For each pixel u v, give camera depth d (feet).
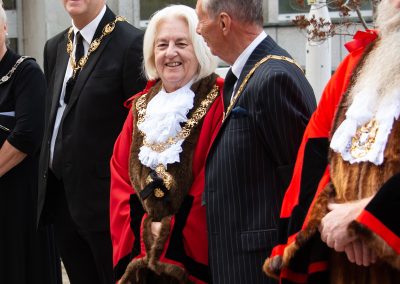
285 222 10.73
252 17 12.30
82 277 16.17
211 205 12.08
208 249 12.39
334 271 10.27
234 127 12.02
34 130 17.39
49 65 16.70
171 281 12.94
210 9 12.35
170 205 12.96
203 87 13.46
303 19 20.44
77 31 15.71
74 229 15.93
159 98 13.57
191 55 13.44
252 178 11.87
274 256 10.70
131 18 35.29
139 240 13.07
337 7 21.61
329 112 10.70
